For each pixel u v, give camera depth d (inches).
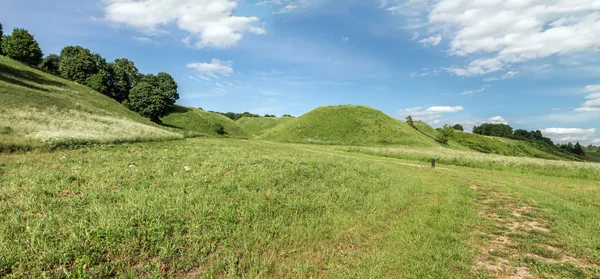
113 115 1552.7
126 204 299.4
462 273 225.8
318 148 1910.7
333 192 462.9
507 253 268.8
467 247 278.5
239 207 336.5
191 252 225.5
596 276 225.8
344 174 626.5
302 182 508.4
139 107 2620.6
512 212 419.8
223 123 3722.9
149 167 526.3
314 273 216.4
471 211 408.8
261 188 431.5
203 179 449.7
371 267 226.5
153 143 1021.8
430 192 541.0
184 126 3088.1
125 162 562.9
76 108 1355.8
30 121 856.9
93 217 261.1
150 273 194.7
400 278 214.7
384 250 263.0
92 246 211.5
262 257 234.4
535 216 395.9
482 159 1221.7
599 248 286.0
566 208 446.0
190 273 203.6
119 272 192.4
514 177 866.1
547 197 534.9
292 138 3240.7
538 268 237.0
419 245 275.7
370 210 386.0
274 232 281.6
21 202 281.6
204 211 301.0
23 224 234.2
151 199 329.4
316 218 332.5
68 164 509.4
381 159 1338.6
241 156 783.1
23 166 463.8
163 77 3336.6
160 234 239.5
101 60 3043.8
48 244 207.9
